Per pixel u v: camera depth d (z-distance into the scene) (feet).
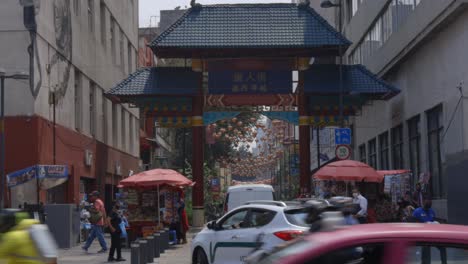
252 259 22.58
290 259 19.49
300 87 115.03
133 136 193.57
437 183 98.27
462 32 83.61
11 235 33.55
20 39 94.79
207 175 193.98
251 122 210.18
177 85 115.65
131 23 193.36
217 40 113.50
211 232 56.95
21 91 94.53
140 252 69.31
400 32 112.78
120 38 175.94
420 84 106.42
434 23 90.79
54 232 97.45
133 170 190.70
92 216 93.15
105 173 147.33
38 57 96.48
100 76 144.87
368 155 156.56
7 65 94.48
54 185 95.25
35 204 89.35
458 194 78.54
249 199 84.33
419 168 110.22
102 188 143.02
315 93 114.73
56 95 106.22
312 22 116.57
